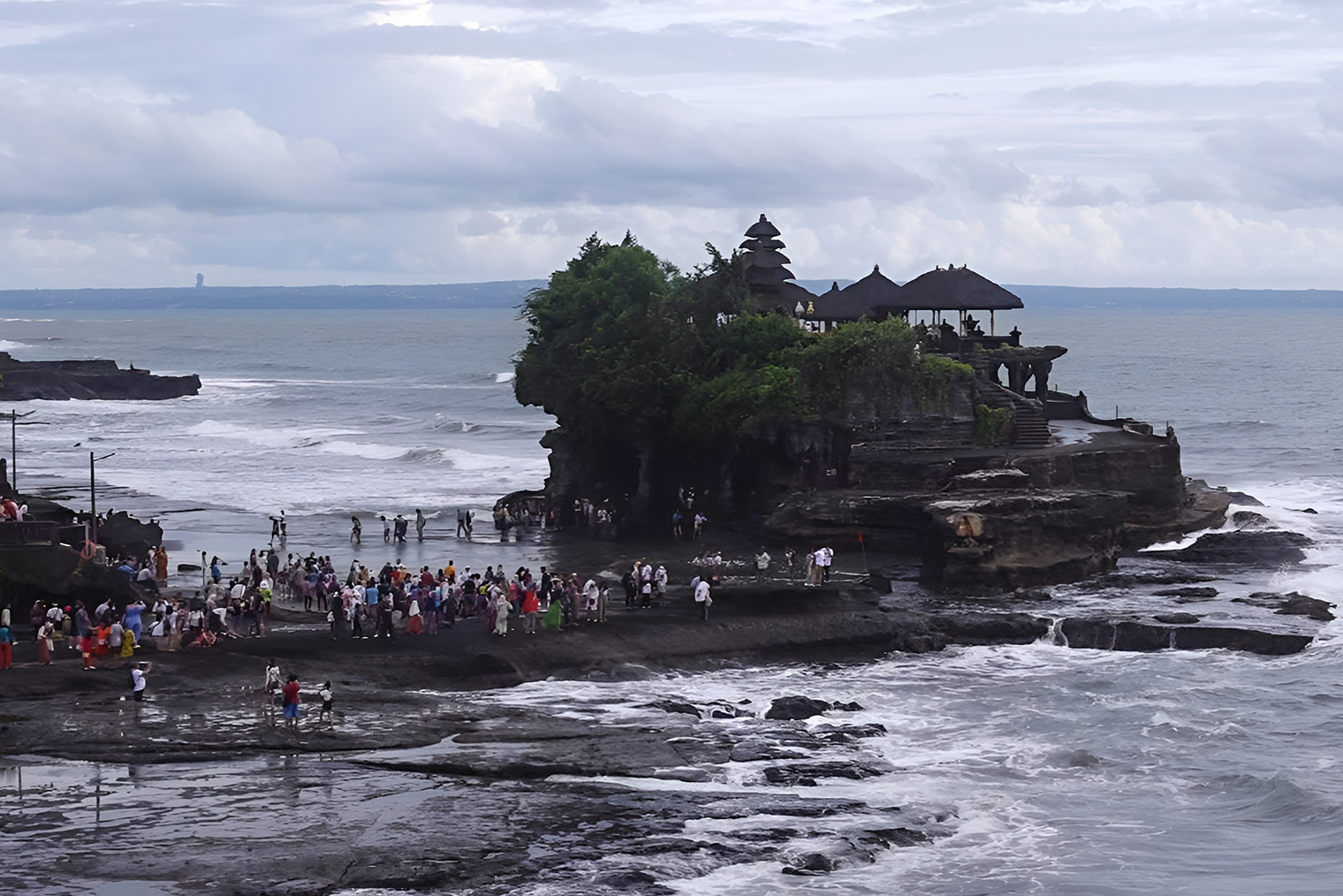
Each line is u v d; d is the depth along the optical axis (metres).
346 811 34.41
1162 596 61.53
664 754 39.34
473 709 43.22
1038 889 31.38
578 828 33.78
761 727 42.91
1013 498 64.69
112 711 40.62
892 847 33.59
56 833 32.38
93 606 50.41
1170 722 43.75
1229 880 31.97
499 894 29.95
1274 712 45.41
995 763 40.22
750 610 54.53
